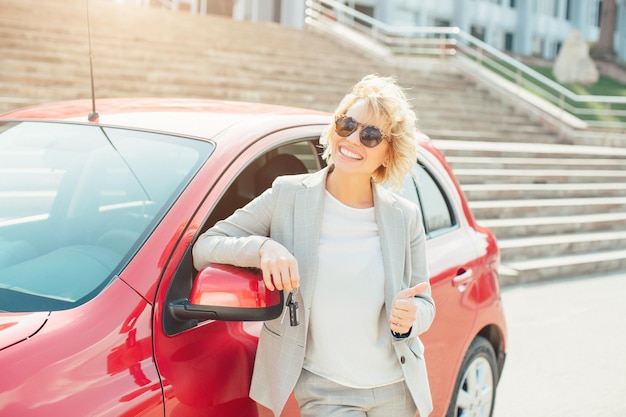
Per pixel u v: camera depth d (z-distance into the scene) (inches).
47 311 72.4
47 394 62.9
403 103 80.8
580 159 514.3
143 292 74.2
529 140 622.5
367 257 80.5
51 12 557.3
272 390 78.8
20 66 438.6
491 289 136.4
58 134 101.0
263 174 116.0
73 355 66.5
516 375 193.0
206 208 83.8
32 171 94.8
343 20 863.1
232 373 79.2
